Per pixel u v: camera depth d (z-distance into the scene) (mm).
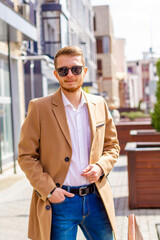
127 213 5910
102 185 2617
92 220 2631
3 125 12094
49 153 2521
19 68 13508
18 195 7555
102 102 2771
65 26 20500
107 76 49750
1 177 9828
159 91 10430
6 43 12031
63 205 2521
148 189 6145
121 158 13641
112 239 2699
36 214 2629
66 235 2547
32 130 2523
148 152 6105
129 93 84375
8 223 5586
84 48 30109
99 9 49250
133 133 11422
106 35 49312
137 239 1878
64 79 2525
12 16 9156
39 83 17078
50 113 2535
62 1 19828
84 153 2588
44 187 2404
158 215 5738
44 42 18562
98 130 2635
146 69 78625
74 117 2607
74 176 2549
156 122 10633
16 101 13352
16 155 13289
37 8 17875
